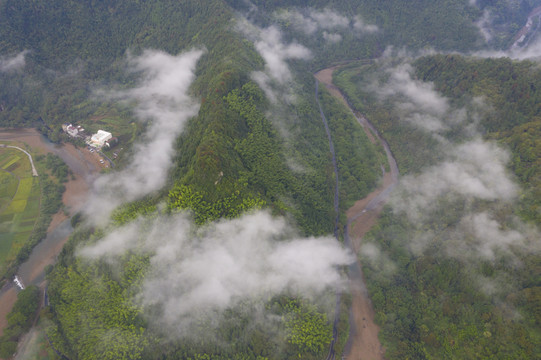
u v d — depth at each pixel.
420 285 150.62
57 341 127.25
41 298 145.88
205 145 142.88
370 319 145.62
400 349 132.50
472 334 127.06
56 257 163.88
